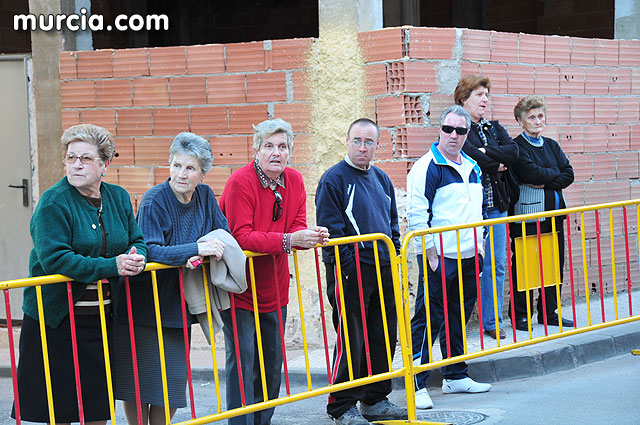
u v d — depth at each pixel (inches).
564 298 313.1
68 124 309.1
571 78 309.1
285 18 433.4
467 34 281.9
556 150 278.4
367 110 279.9
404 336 195.6
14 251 326.3
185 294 169.0
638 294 324.8
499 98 291.6
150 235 164.1
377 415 205.2
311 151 285.3
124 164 303.4
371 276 198.7
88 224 150.5
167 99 297.3
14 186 321.4
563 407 201.3
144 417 171.8
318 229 181.2
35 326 150.3
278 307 182.2
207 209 172.6
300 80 284.4
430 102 276.1
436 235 218.7
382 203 202.4
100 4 343.3
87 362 152.6
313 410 228.1
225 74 291.1
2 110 323.3
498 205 265.3
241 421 180.2
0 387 271.9
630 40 322.0
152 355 166.4
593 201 319.3
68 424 153.1
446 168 219.3
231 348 182.7
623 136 323.9
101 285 152.2
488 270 269.1
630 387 218.8
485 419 195.3
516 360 244.4
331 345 288.0
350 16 279.9
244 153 291.3
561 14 387.9
